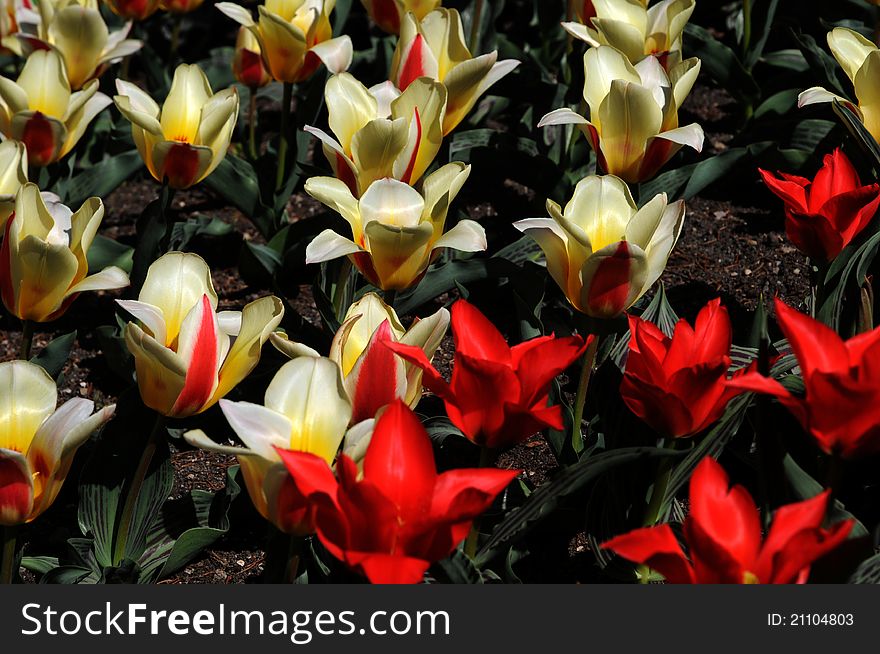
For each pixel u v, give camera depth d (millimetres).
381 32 5711
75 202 4586
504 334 4164
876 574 2473
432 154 3262
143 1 4691
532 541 3217
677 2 3811
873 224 3449
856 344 2246
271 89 5668
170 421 3703
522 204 4578
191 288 2688
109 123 5328
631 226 2709
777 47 5531
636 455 2498
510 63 3547
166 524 3199
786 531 2012
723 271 4363
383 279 2916
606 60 3303
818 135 4547
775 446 2557
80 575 2818
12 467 2311
